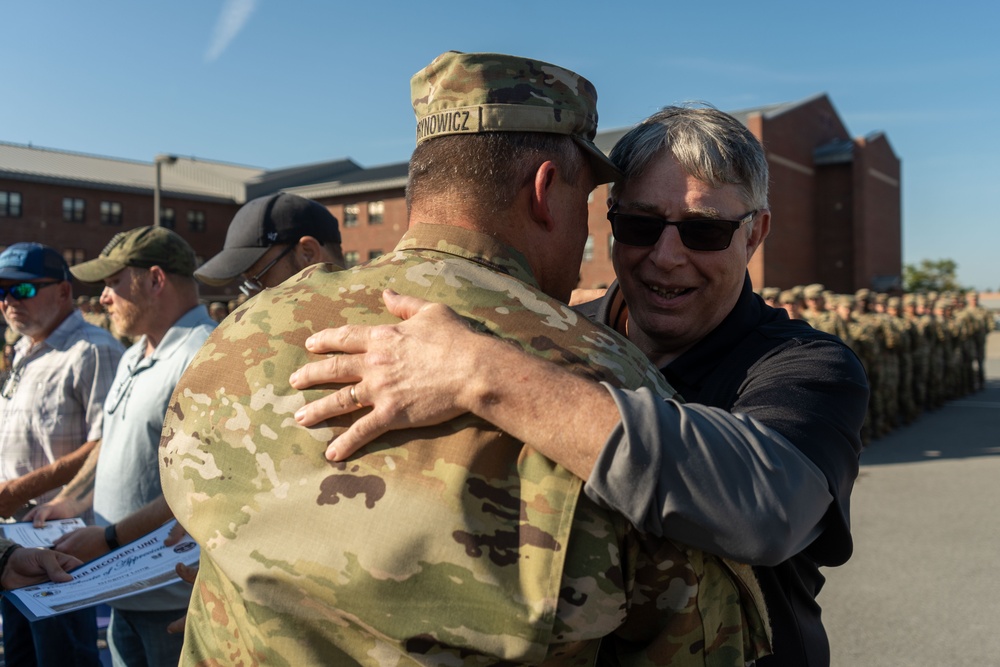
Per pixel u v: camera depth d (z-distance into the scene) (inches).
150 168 1820.9
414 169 49.5
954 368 597.3
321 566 39.9
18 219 1471.5
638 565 41.7
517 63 47.8
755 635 46.9
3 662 122.4
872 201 1477.6
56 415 136.1
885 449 391.9
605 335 45.8
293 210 106.0
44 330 139.0
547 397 39.5
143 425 104.6
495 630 38.3
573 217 51.3
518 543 39.1
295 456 42.0
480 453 40.0
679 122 62.0
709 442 40.4
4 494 122.2
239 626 43.2
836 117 1565.0
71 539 93.4
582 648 41.5
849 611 173.9
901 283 1416.1
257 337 45.7
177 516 45.9
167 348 106.9
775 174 1362.0
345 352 43.0
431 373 40.4
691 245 61.6
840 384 51.9
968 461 353.1
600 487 38.3
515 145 47.4
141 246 109.6
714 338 61.4
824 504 44.7
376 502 39.8
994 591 184.1
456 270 45.7
